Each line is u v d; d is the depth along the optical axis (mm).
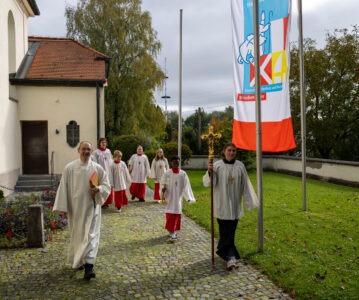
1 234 6949
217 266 5461
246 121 7180
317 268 5207
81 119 16078
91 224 5242
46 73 16125
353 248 6180
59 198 5270
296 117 23656
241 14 7250
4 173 12828
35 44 19406
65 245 6629
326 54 23234
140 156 11836
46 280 4941
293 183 15859
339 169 15852
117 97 25000
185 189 7160
